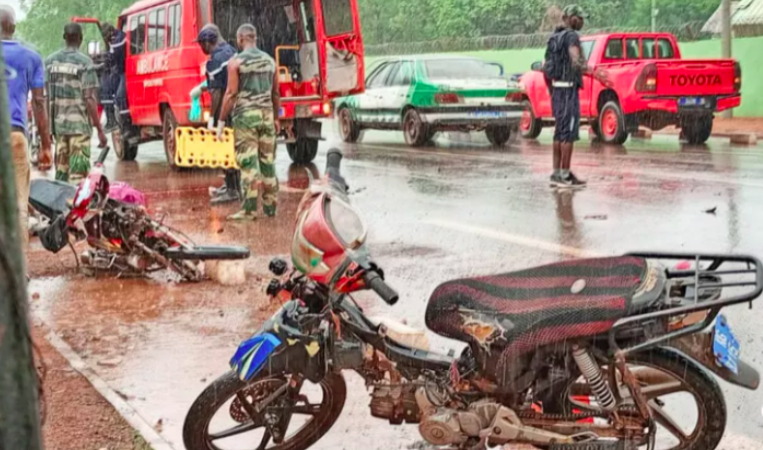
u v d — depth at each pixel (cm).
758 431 448
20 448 161
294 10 1451
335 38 1430
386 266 796
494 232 927
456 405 384
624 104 1730
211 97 1148
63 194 814
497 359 371
